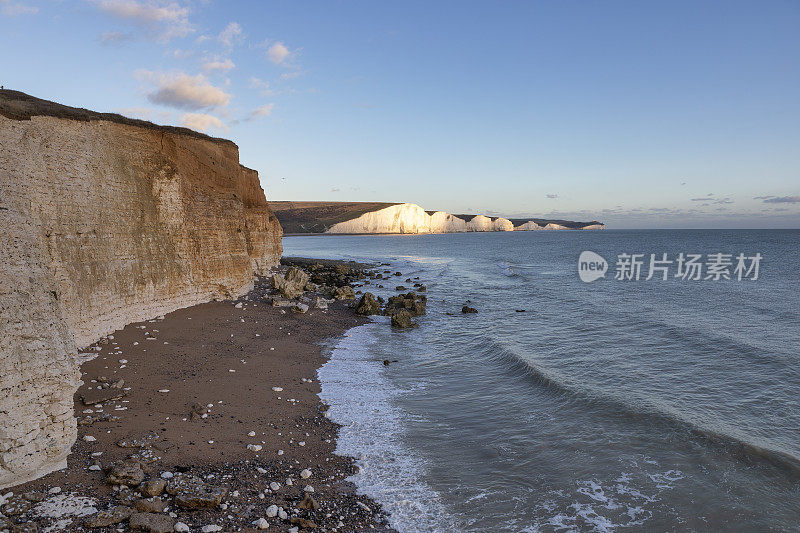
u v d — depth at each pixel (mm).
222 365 17547
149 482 8844
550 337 23828
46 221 15273
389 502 9773
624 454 11703
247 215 44406
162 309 23484
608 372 17906
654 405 14352
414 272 60281
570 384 16453
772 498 9734
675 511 9375
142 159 23469
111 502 8352
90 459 9773
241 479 9977
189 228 26594
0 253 8641
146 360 16781
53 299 10102
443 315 30625
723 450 11617
